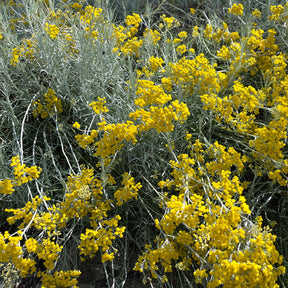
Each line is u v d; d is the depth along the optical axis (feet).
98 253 7.89
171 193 8.44
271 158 7.57
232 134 9.20
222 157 7.38
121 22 13.57
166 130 7.13
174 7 13.94
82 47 9.53
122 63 9.96
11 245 6.07
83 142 7.25
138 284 7.47
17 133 9.45
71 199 6.96
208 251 6.28
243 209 6.13
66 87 9.29
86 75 9.31
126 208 8.38
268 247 5.74
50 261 6.41
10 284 7.13
